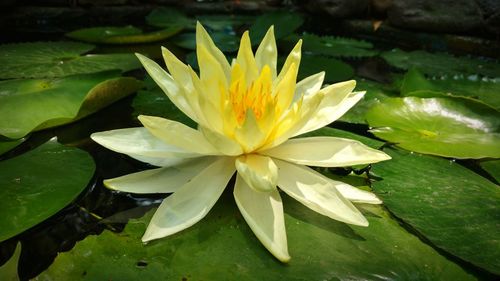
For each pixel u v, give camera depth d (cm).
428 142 41
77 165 38
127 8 97
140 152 36
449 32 79
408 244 34
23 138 41
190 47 68
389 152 41
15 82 47
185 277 32
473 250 34
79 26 87
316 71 56
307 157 37
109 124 44
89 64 53
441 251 34
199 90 35
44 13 87
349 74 55
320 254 34
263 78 38
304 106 38
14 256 32
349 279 33
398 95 50
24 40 71
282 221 34
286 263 33
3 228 34
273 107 35
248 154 37
